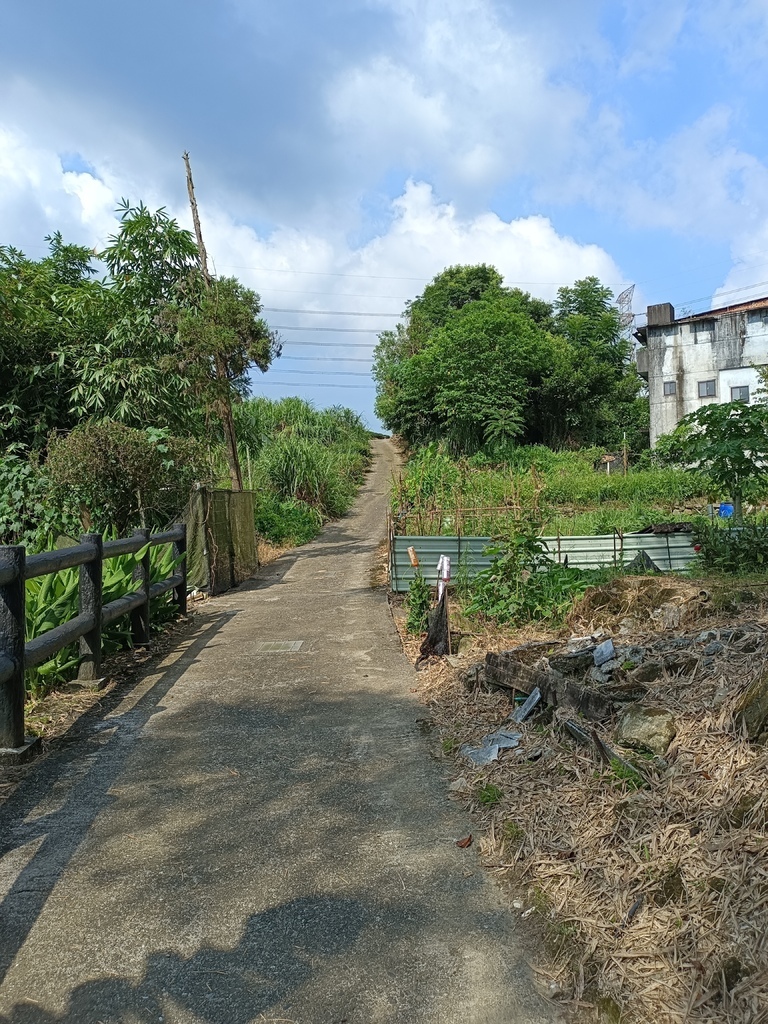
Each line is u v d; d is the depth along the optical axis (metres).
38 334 12.01
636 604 5.72
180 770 3.77
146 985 2.20
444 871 2.80
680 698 3.23
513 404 32.50
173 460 10.06
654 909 2.28
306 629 7.27
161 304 12.99
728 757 2.66
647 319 31.97
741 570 6.73
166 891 2.68
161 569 7.43
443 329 37.84
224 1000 2.14
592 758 3.20
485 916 2.51
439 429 35.41
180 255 13.41
